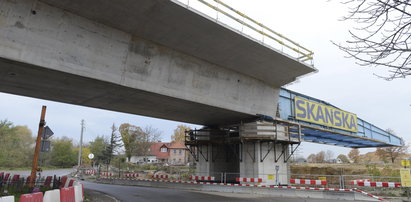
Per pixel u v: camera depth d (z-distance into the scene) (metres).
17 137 66.50
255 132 21.27
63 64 12.14
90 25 12.91
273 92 22.77
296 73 21.09
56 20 11.95
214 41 15.95
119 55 13.83
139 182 25.50
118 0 12.17
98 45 13.14
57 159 75.12
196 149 28.45
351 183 20.58
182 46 15.84
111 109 19.91
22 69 12.08
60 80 13.50
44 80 13.60
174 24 14.09
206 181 24.44
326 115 28.20
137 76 14.55
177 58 16.25
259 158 21.23
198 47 16.20
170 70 15.93
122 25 13.58
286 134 22.83
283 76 21.38
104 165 62.44
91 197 15.07
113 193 17.81
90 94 15.97
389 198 15.55
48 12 11.74
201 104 17.77
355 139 35.53
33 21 11.38
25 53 11.20
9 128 64.00
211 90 18.16
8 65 11.62
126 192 18.59
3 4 10.71
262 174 20.81
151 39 14.85
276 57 18.66
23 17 11.15
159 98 16.38
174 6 12.98
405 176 14.59
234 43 16.45
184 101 17.05
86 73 12.77
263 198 16.14
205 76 17.80
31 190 14.82
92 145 77.31
